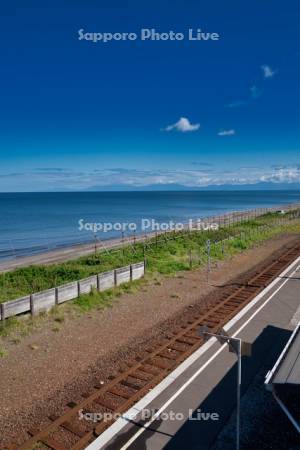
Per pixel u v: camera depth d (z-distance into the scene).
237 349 7.79
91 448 8.47
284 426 9.19
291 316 16.80
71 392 10.74
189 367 12.01
